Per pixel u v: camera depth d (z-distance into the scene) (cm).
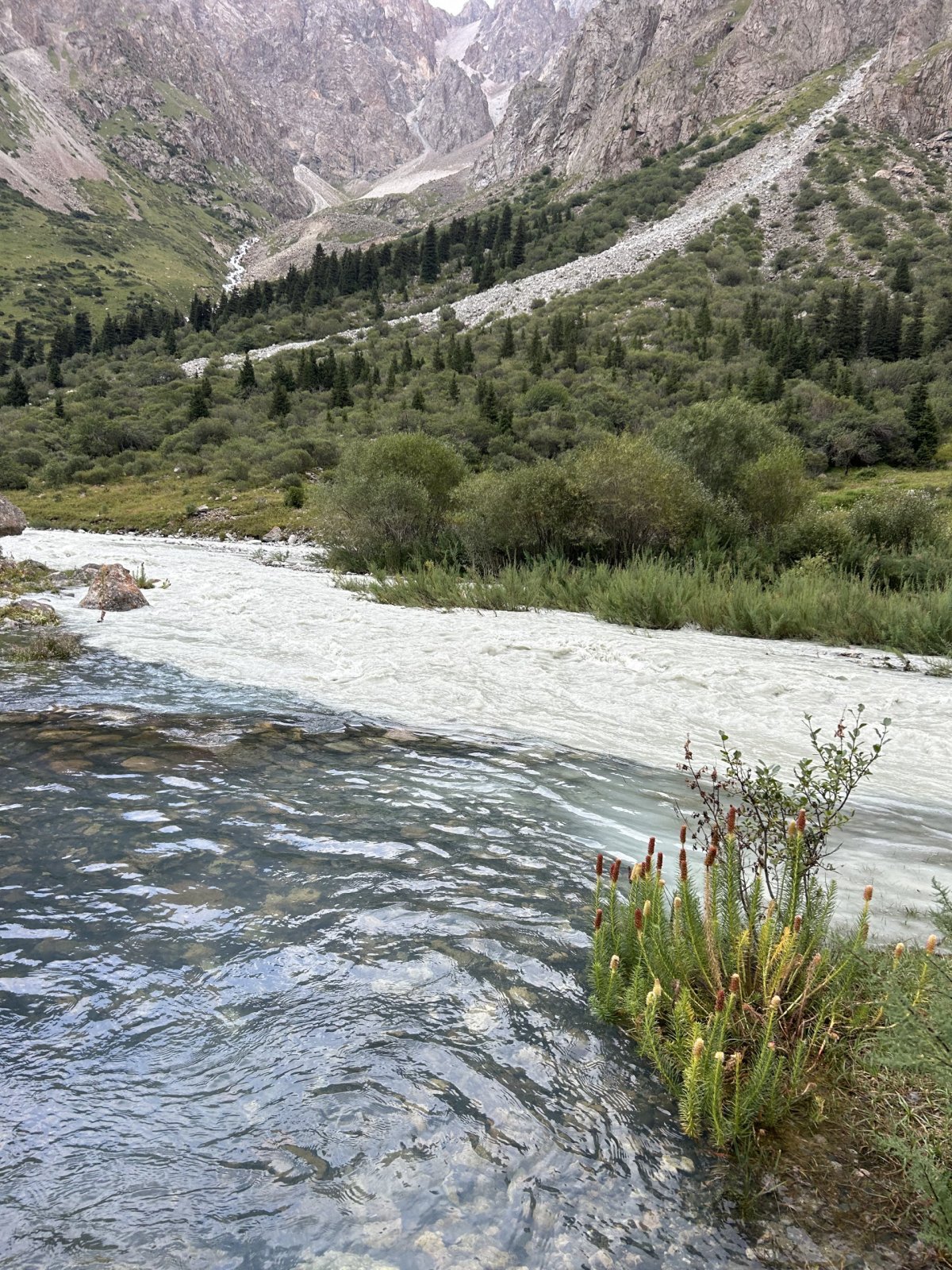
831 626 1212
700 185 17338
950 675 927
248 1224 165
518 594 1481
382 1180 178
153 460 5812
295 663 861
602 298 12075
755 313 9881
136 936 286
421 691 749
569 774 510
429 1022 238
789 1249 164
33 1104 199
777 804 285
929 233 12775
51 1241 159
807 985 233
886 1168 188
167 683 744
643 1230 168
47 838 375
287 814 419
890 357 8544
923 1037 190
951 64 16625
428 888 334
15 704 641
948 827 445
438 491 2295
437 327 12400
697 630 1271
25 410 7869
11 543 2775
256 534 3619
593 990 261
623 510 1789
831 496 4275
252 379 8281
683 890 255
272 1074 213
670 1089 214
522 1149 190
